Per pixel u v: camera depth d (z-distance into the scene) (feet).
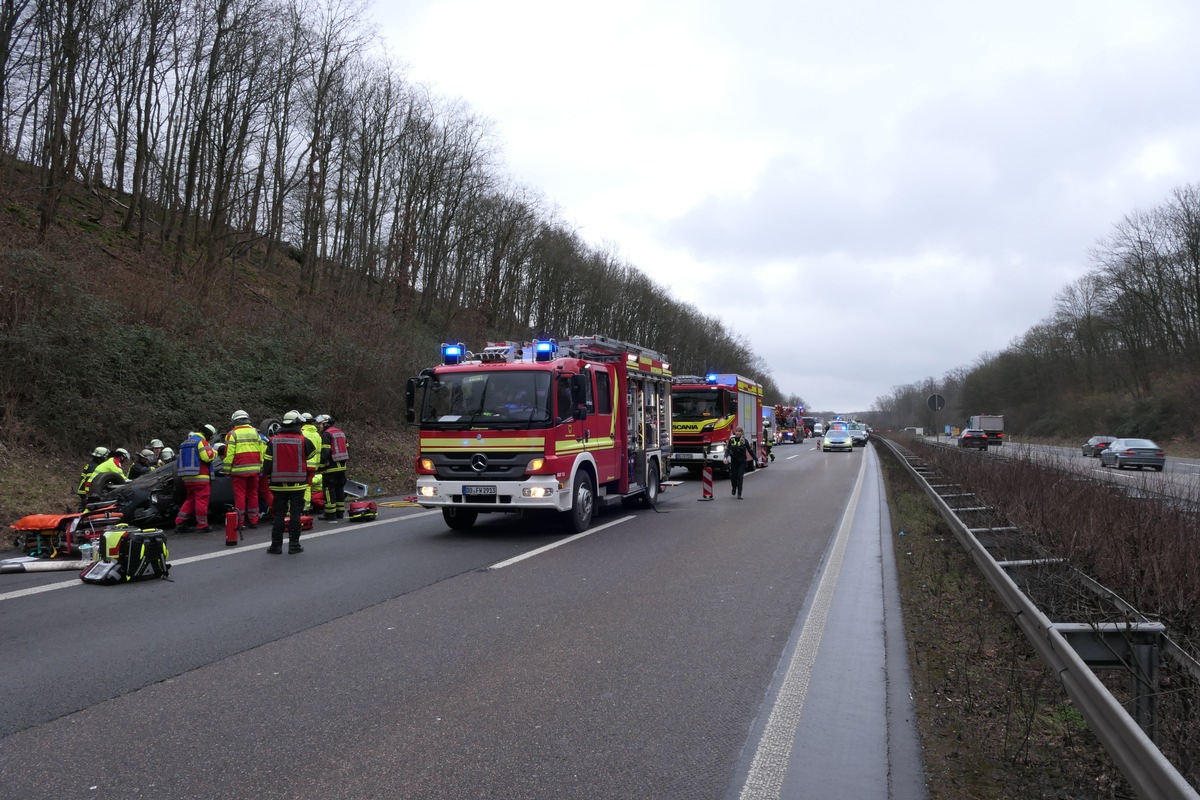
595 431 40.93
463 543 34.78
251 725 13.84
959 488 46.60
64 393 46.01
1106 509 26.68
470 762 12.42
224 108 90.12
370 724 13.94
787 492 62.64
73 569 27.86
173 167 99.04
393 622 20.99
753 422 89.92
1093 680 10.94
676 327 255.50
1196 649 15.80
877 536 37.65
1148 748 8.65
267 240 106.11
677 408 76.02
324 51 98.84
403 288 114.42
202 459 37.55
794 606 23.34
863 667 17.57
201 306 65.67
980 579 26.45
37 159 80.59
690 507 51.26
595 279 188.24
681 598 24.22
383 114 114.01
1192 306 166.81
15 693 15.30
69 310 48.62
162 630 19.95
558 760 12.55
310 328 75.82
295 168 105.50
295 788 11.45
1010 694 15.52
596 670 17.17
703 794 11.43
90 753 12.59
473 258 140.87
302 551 32.32
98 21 76.38
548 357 38.34
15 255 47.52
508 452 35.83
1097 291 189.67
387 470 64.03
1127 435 170.50
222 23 85.25
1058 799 11.13
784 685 16.31
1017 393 247.50
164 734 13.41
